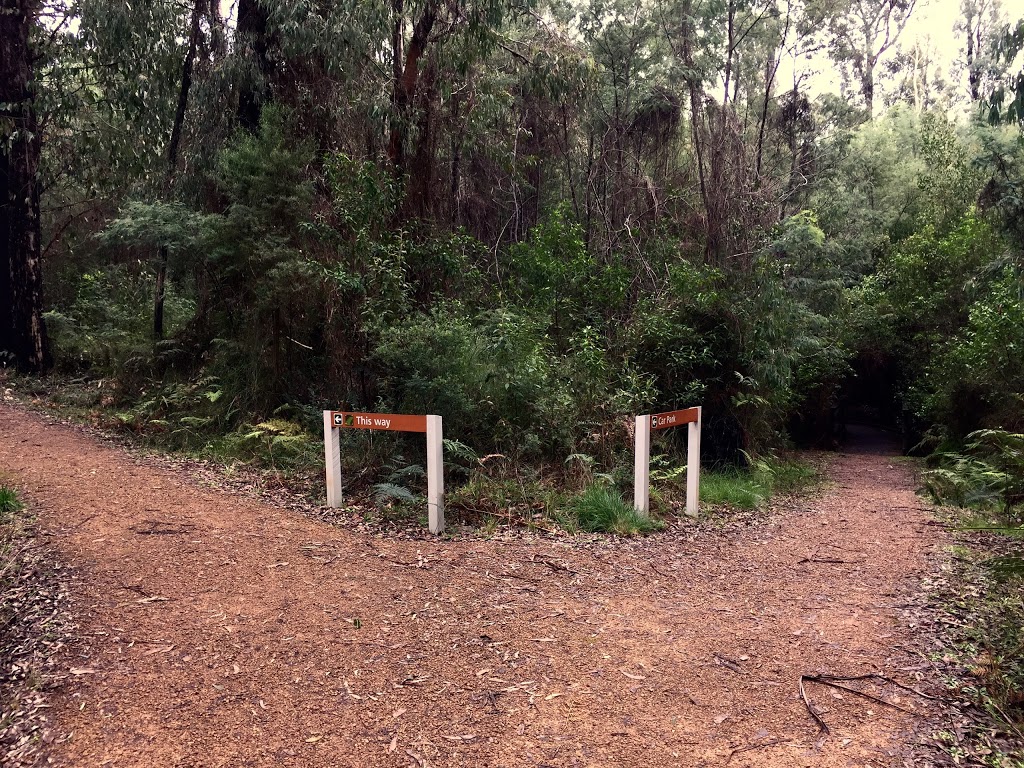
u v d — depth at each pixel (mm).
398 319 9773
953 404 14859
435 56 12969
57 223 17297
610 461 8922
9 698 3506
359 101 12461
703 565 6113
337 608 4770
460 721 3416
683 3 20203
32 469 7594
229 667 3893
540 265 13141
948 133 24344
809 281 17297
